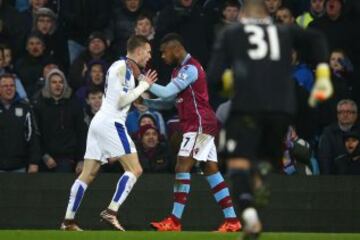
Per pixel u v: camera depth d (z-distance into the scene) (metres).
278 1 45.94
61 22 46.50
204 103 34.31
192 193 39.53
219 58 22.61
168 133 41.94
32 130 40.16
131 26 46.00
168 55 34.22
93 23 46.81
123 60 33.47
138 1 46.28
